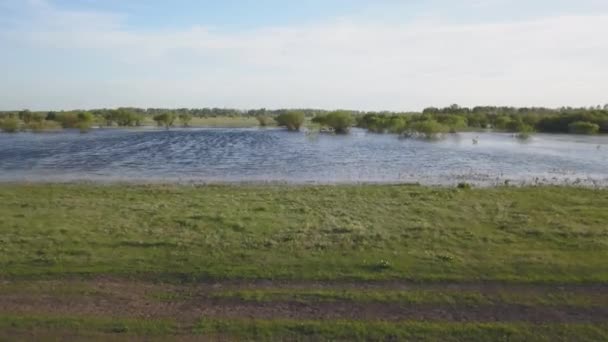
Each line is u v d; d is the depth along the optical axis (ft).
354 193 77.82
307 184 93.86
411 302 31.60
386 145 195.72
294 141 221.46
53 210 61.41
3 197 74.18
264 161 137.18
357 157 147.74
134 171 115.65
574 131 276.41
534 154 154.92
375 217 56.90
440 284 34.76
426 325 28.25
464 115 370.73
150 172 113.80
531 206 65.36
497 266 38.42
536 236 47.98
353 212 60.13
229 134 285.02
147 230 49.83
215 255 41.47
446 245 44.60
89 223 53.36
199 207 63.87
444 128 268.62
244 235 48.06
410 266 38.47
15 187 87.71
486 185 91.71
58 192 80.59
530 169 118.11
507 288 33.96
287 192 79.66
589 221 55.36
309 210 61.31
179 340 26.66
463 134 271.49
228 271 37.55
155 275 36.91
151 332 27.58
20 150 168.76
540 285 34.47
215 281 35.78
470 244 44.91
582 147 181.27
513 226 52.19
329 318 29.32
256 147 186.39
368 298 32.27
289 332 27.63
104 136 259.60
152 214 58.65
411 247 43.91
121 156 150.00
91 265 38.86
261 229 50.60
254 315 29.86
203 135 272.72
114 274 37.04
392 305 31.17
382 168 121.19
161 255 41.55
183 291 33.86
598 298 32.12
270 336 27.17
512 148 178.40
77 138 240.53
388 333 27.37
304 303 31.60
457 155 153.07
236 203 67.26
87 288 34.19
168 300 32.27
